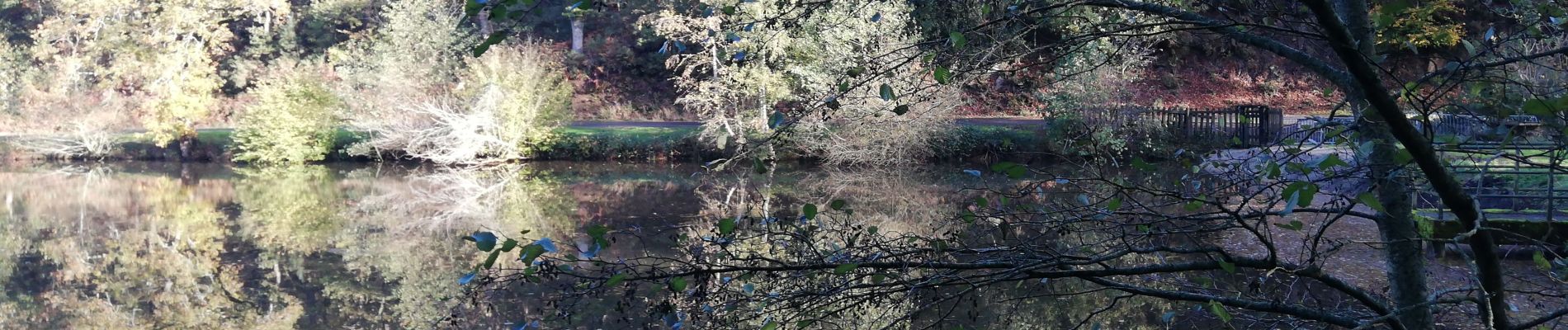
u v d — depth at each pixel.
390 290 10.14
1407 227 2.62
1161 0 2.48
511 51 26.61
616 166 24.30
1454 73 2.23
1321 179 2.58
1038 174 3.17
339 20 38.94
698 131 25.03
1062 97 20.14
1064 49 2.64
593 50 37.00
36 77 33.69
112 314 9.57
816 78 16.81
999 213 2.92
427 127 25.72
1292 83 28.95
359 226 14.67
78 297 10.34
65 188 21.05
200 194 19.53
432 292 9.90
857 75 2.62
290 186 20.98
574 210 15.91
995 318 6.14
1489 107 2.38
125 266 11.95
